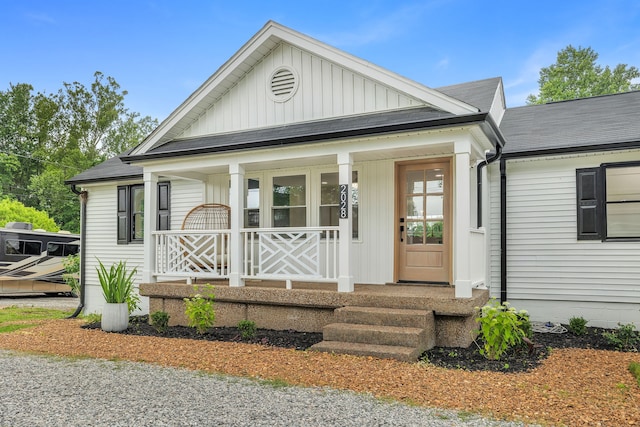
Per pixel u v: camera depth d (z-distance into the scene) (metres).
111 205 11.71
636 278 7.36
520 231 8.12
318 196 8.84
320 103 8.17
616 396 4.14
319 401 4.10
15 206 26.88
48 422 3.71
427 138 6.53
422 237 8.10
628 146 7.04
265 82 8.69
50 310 12.71
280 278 7.42
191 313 7.26
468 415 3.72
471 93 9.17
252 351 6.02
